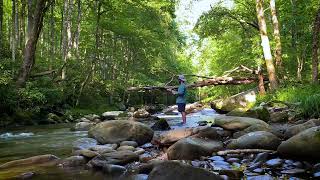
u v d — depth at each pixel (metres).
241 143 6.82
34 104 20.36
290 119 10.80
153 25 39.91
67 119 21.70
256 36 24.34
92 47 35.78
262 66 23.88
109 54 38.59
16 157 7.61
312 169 5.32
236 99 20.41
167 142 7.94
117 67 41.09
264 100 17.34
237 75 24.55
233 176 5.23
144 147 8.20
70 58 29.19
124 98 41.41
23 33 28.95
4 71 18.88
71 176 5.71
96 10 31.39
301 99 12.16
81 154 6.82
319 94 10.57
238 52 29.20
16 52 27.67
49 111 21.70
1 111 17.97
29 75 21.42
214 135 7.93
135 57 41.88
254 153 6.51
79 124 14.65
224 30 26.75
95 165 6.31
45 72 22.91
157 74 44.47
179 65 54.22
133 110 32.28
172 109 27.41
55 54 32.06
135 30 35.94
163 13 40.25
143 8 35.41
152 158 6.80
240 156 6.45
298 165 5.59
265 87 21.59
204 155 6.67
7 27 37.81
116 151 6.91
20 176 5.71
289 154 5.91
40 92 20.55
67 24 29.91
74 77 28.28
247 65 27.62
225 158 6.43
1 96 17.94
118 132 8.73
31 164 6.61
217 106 21.11
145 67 41.97
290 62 25.66
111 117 19.81
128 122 8.95
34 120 19.36
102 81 34.28
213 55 34.62
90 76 31.42
